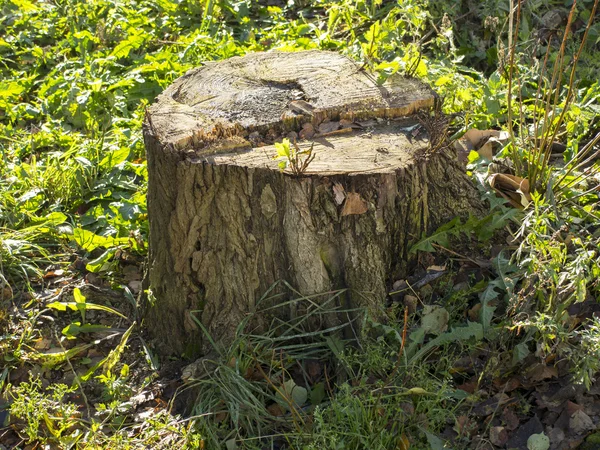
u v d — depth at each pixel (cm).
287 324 326
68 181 429
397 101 342
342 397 299
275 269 321
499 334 315
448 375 301
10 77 544
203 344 335
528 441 291
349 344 323
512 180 353
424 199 332
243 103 345
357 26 534
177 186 312
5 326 360
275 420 306
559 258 308
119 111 493
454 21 519
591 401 301
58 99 500
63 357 344
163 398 327
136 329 358
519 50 484
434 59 480
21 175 432
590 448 290
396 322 325
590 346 298
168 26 566
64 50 552
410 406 300
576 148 388
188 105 346
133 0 588
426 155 323
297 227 310
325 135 332
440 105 347
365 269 319
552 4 529
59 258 397
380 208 313
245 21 561
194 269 325
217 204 312
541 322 299
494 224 344
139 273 385
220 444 301
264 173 304
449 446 290
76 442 308
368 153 320
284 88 356
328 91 349
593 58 480
